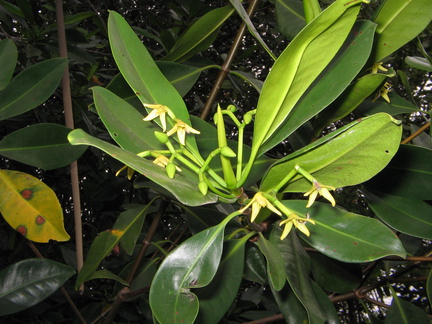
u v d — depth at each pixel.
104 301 0.67
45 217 0.29
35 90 0.33
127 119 0.28
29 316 0.65
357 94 0.32
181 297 0.22
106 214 0.80
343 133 0.22
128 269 0.51
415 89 0.98
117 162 0.71
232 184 0.24
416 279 0.47
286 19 0.42
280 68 0.21
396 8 0.29
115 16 0.28
